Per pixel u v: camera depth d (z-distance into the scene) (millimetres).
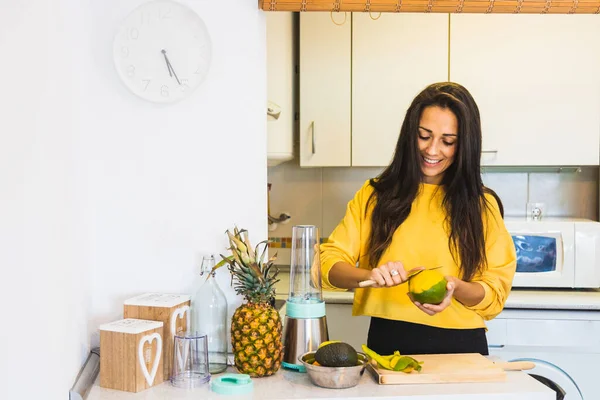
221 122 1732
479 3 1758
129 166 1724
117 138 1717
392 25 2924
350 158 2967
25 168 1027
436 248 1799
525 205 3260
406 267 1811
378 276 1551
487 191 1882
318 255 1622
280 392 1400
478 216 1783
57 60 1297
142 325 1460
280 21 2928
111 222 1728
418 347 1775
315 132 2963
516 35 2881
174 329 1546
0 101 891
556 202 3250
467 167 1759
